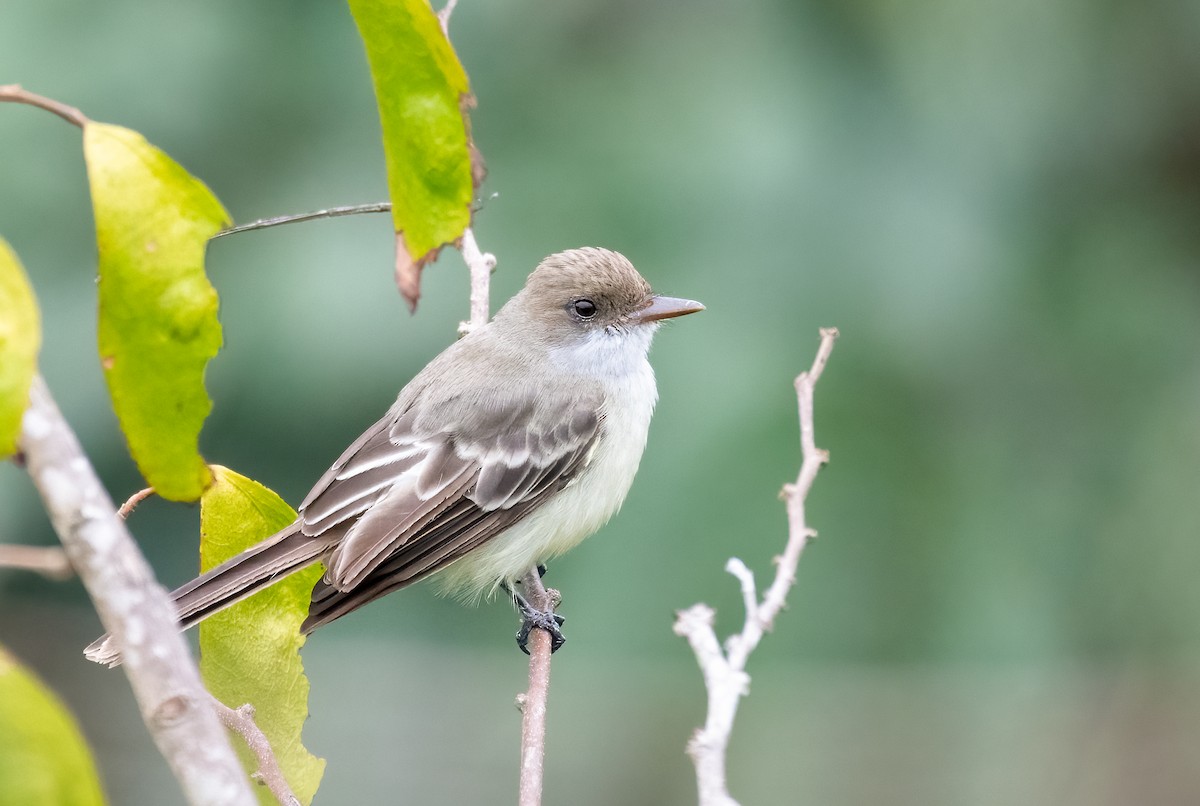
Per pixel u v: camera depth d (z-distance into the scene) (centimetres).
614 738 1299
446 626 1338
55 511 384
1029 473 1217
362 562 834
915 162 1196
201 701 397
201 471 481
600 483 938
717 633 1122
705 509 1124
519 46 1219
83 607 1402
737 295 1153
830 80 1204
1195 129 1307
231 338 1177
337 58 1191
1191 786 1304
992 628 1177
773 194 1167
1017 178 1216
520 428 909
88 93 1157
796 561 662
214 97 1176
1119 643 1254
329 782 1309
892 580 1161
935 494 1165
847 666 1166
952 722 1275
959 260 1180
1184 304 1291
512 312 964
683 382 1134
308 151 1193
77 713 1381
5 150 1149
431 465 884
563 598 1136
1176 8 1274
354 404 1187
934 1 1208
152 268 453
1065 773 1305
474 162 528
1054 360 1229
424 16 497
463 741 1326
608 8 1223
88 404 1173
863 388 1153
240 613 632
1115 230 1295
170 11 1173
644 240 1166
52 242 1165
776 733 1280
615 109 1197
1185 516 1231
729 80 1196
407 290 521
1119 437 1234
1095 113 1270
